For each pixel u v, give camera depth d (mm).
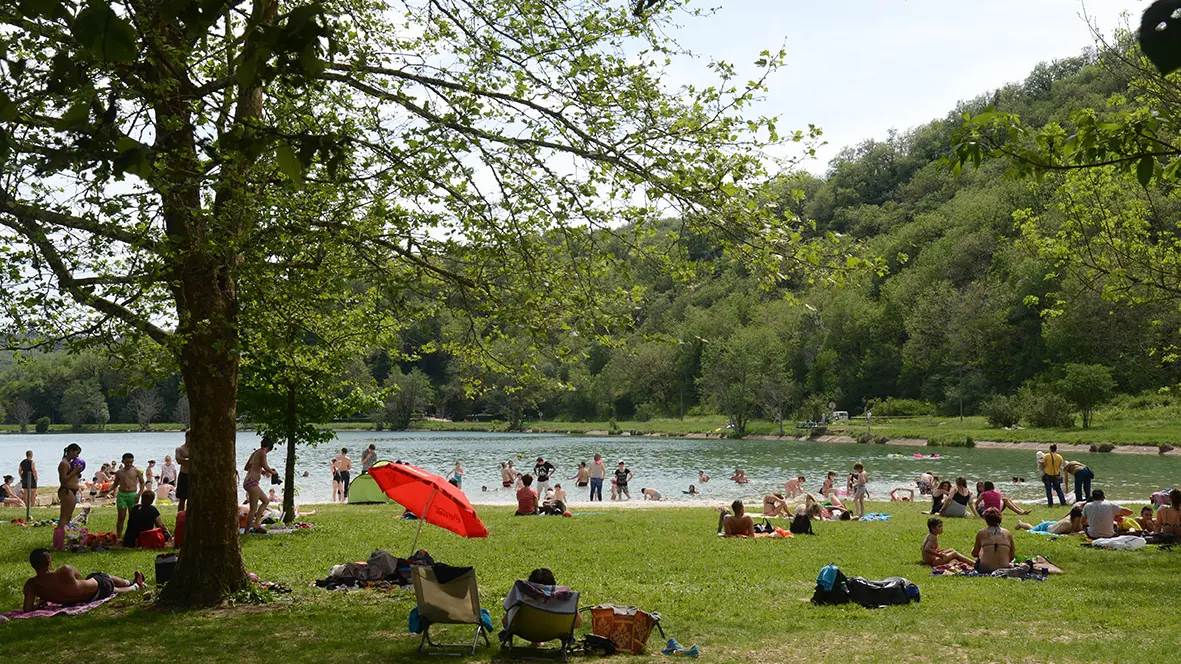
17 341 10844
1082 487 27797
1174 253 17062
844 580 12172
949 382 106875
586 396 139625
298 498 35438
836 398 117750
